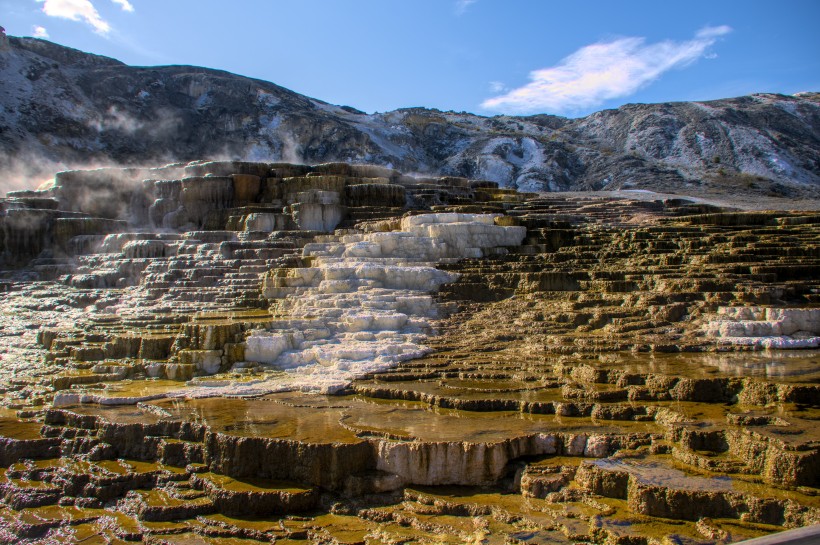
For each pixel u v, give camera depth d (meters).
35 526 8.11
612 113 98.00
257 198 24.19
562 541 6.85
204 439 9.34
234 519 8.07
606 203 25.67
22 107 53.72
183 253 19.73
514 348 13.27
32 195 26.08
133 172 26.19
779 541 4.04
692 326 13.57
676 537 6.62
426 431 9.13
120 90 64.12
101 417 10.26
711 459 7.91
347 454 8.52
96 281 18.84
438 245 18.11
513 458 8.62
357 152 68.81
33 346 14.64
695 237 18.80
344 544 7.27
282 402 10.88
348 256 17.64
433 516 7.73
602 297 15.11
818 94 102.56
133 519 8.23
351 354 12.83
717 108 91.06
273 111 71.06
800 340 12.65
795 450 7.43
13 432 10.30
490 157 78.25
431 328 14.51
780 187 63.84
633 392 10.22
